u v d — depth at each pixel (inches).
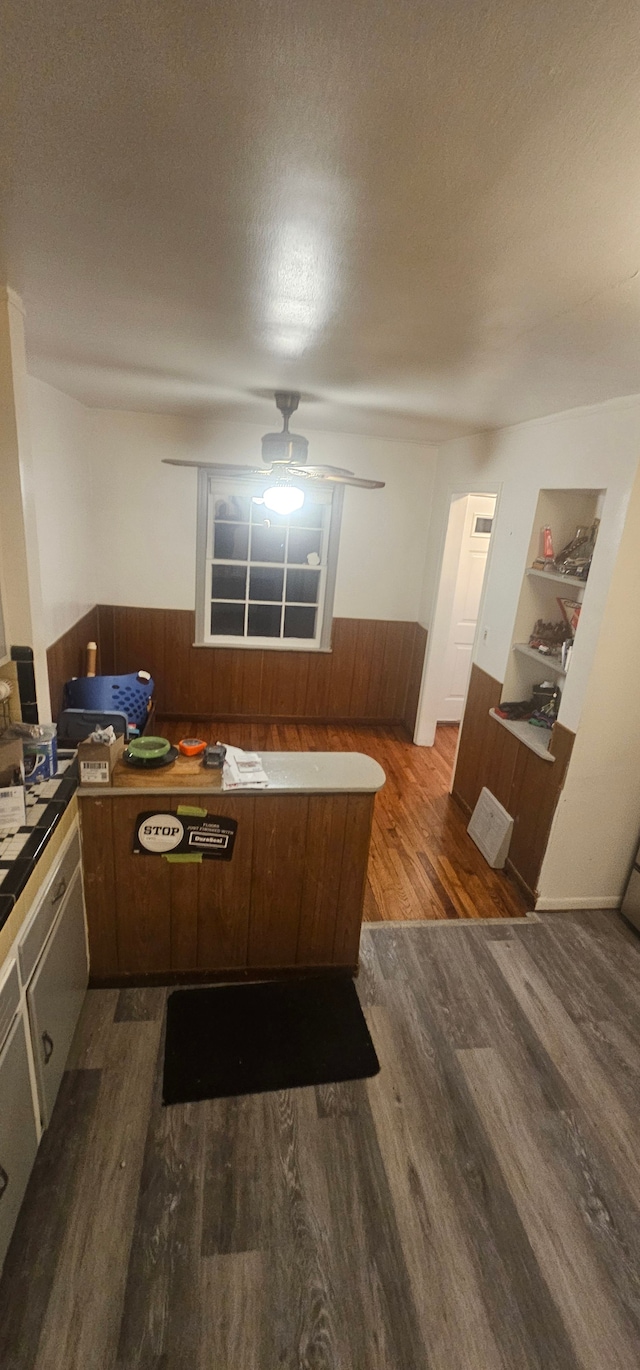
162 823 79.5
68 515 146.5
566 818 107.0
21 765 73.4
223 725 198.1
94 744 75.2
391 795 157.6
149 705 154.4
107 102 31.9
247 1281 55.9
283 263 52.7
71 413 147.5
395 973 94.5
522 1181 66.2
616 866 112.0
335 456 179.5
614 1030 86.7
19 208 45.0
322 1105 72.8
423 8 24.3
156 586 184.9
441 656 183.3
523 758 119.9
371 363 85.4
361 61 27.7
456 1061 79.8
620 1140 71.4
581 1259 59.7
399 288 56.1
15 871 57.9
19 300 68.5
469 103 29.9
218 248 50.8
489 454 140.9
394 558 192.2
